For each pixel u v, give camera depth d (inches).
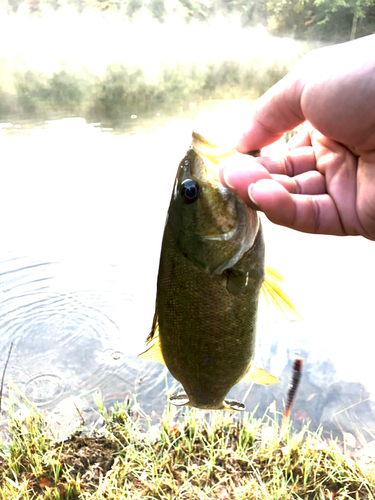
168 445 22.8
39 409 25.5
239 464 22.0
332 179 13.0
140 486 20.7
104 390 27.0
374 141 11.9
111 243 43.5
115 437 23.3
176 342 11.5
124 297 35.8
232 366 11.4
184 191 11.2
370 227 12.5
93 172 57.9
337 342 29.1
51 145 68.2
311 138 14.4
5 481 20.9
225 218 10.9
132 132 74.7
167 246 11.6
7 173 57.2
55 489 20.3
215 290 11.1
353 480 21.0
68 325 32.6
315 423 24.3
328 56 12.4
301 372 24.9
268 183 10.2
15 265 39.3
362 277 36.9
